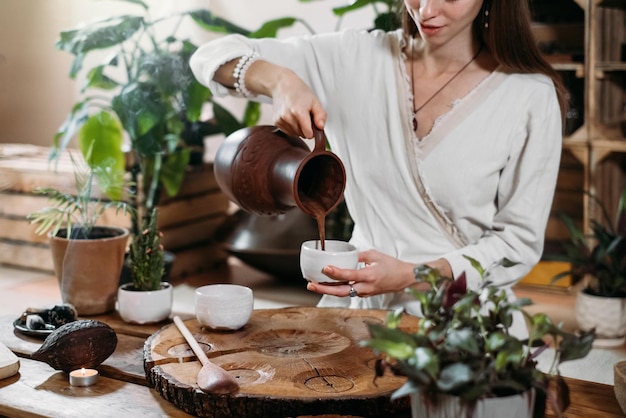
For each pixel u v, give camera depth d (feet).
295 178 5.42
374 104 6.55
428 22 5.77
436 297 3.84
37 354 5.04
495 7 6.11
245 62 6.30
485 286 3.95
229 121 11.89
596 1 11.69
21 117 14.49
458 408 3.53
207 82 6.53
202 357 4.93
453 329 3.65
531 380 3.59
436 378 3.46
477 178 6.29
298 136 5.82
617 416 4.55
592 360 9.91
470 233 6.50
